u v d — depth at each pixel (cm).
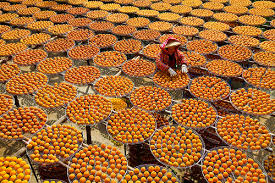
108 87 718
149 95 682
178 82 726
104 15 1269
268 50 893
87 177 466
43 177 547
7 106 643
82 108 633
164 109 639
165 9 1343
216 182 457
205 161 491
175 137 549
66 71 793
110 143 684
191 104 638
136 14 1312
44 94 686
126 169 482
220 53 884
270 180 468
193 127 577
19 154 529
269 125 737
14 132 561
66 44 969
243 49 895
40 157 506
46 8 1452
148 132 562
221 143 620
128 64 829
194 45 938
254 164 484
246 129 561
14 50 930
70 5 1460
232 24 1175
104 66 832
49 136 547
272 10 1282
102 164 495
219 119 598
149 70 793
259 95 669
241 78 757
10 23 1191
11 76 775
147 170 481
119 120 589
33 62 852
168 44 755
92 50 927
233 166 477
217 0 1472
